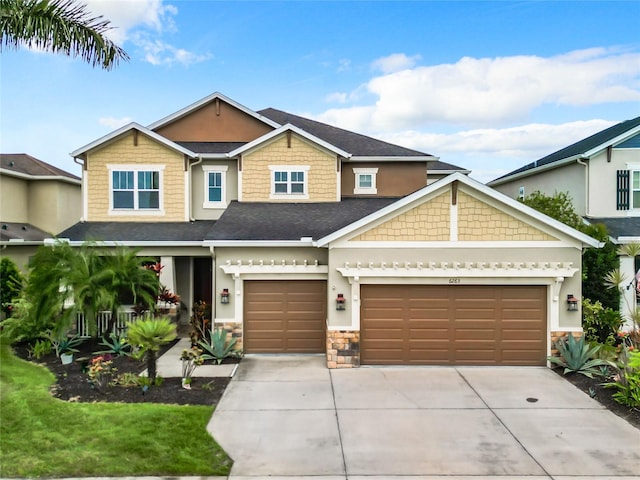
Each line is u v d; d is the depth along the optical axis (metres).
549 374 11.93
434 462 7.34
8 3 12.66
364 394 10.45
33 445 7.66
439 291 12.77
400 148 19.72
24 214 23.59
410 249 12.58
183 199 17.53
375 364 12.79
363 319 12.80
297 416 9.14
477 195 12.47
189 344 15.11
